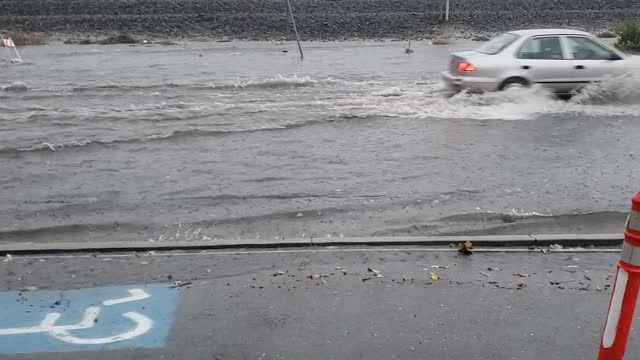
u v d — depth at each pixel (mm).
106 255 5871
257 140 10852
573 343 4250
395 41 32812
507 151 9836
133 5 45188
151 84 17297
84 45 31750
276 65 21766
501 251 5926
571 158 9398
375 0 49594
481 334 4363
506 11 43875
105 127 11984
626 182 8203
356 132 11336
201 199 7812
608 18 39594
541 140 10523
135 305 4812
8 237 6668
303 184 8352
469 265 5574
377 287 5102
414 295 4953
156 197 7906
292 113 13039
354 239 6168
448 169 8922
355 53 26172
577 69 13305
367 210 7348
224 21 38812
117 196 7969
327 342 4266
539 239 6094
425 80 17438
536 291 5027
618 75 13383
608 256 5797
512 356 4098
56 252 5938
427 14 40938
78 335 4375
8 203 7719
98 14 42938
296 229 6793
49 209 7508
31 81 18125
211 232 6738
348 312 4676
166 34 36125
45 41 33375
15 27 37031
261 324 4512
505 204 7438
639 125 11594
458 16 40281
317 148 10242
